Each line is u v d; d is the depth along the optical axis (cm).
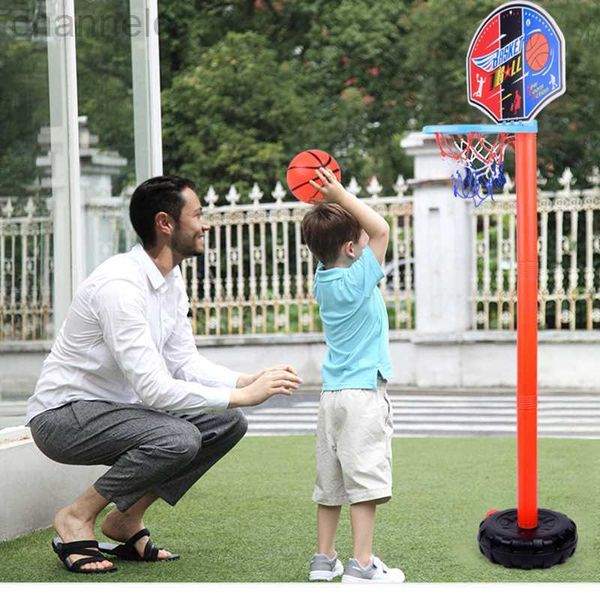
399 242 1085
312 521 491
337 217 410
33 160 518
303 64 1509
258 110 1407
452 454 675
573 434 758
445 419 843
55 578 405
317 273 411
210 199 1103
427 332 1053
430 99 1384
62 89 530
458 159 450
